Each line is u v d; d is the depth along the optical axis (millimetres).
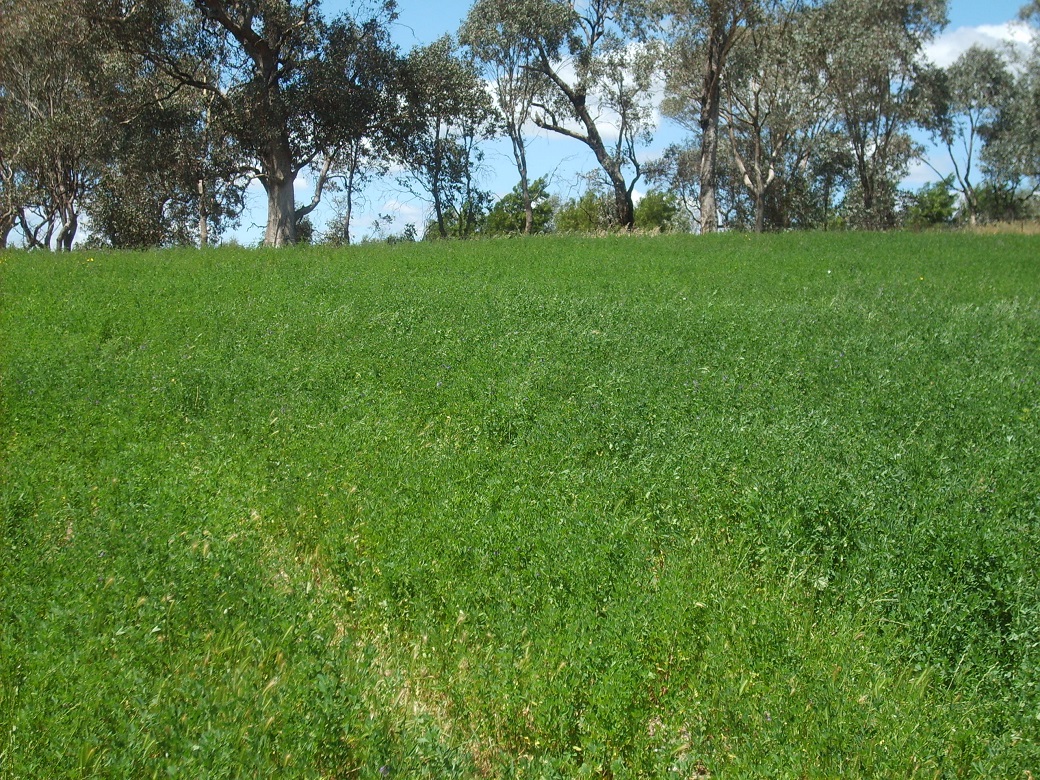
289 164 33250
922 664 4977
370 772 3848
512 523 6176
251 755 3902
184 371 10359
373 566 5762
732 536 6297
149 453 7824
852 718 4312
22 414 9055
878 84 50969
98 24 29969
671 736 4312
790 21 43562
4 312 14352
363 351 11266
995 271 20984
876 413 8852
